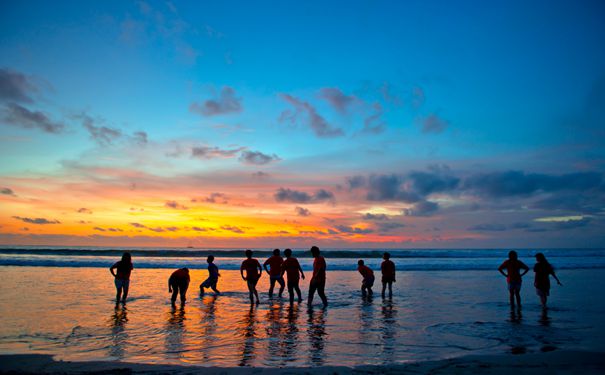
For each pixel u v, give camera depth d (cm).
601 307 1043
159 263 2650
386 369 496
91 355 564
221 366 514
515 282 1036
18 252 3916
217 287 1503
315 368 498
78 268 2256
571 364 517
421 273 2241
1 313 884
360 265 1320
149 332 723
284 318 880
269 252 4250
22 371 473
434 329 763
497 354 577
